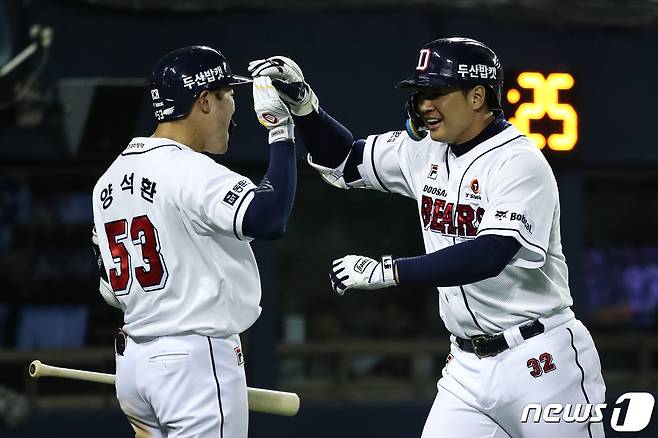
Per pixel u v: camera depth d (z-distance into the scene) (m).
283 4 26.91
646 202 31.80
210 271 12.55
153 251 12.56
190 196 12.30
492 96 13.36
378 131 27.44
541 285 13.62
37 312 28.25
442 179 13.80
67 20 26.09
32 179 27.98
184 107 12.82
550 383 13.65
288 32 27.11
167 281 12.53
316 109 14.77
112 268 12.93
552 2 27.45
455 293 13.76
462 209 13.52
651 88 28.94
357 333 30.47
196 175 12.35
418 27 27.50
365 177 15.06
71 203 28.25
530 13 27.58
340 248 30.61
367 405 28.48
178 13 26.67
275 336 27.80
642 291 31.91
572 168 28.83
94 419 27.34
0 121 26.14
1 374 28.02
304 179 29.70
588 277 31.75
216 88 12.90
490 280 13.52
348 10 27.25
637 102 28.91
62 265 28.31
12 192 27.92
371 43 27.38
